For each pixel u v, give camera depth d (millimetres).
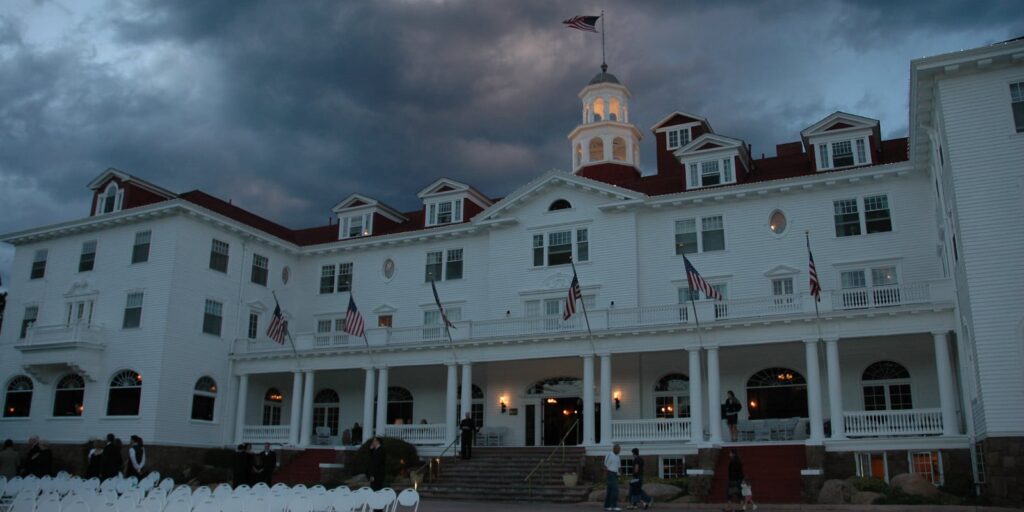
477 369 43188
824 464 29422
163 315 40656
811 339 31828
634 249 40062
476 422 43000
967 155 26719
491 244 43500
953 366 32250
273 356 42781
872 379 34875
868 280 35875
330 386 46656
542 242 42250
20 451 42531
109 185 45469
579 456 33875
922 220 35406
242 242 46000
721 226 39312
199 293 42688
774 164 42219
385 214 50344
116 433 40031
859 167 36906
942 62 27109
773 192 38219
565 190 42344
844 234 36750
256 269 46812
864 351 35031
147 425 39250
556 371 40594
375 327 44375
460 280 44781
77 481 21641
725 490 28922
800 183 37406
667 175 45469
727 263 38594
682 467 32531
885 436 29766
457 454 36094
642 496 25688
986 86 27000
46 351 41750
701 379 36906
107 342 42156
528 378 41094
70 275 44906
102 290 43406
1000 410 24547
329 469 36625
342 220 50375
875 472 29453
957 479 27172
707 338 33625
